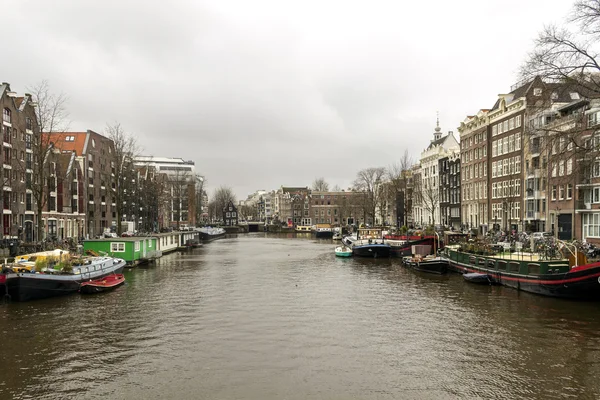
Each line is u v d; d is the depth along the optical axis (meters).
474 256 38.66
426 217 101.62
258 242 103.06
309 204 168.38
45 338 21.53
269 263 54.19
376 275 42.72
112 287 34.44
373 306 28.41
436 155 95.69
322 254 67.50
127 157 66.69
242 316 25.84
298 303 29.42
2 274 29.64
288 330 22.94
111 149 89.44
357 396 15.20
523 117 58.62
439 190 93.50
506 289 33.09
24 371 17.44
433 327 23.31
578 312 25.38
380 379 16.61
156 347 20.23
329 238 121.81
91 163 78.62
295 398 15.05
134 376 16.94
